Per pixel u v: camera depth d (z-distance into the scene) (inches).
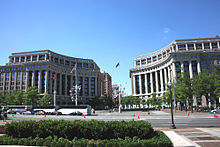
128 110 3070.9
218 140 478.3
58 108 2233.0
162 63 4626.0
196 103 3307.1
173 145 402.0
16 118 1409.9
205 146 413.4
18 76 4505.4
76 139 432.8
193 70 3777.1
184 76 2281.0
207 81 2126.0
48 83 4429.1
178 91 2319.1
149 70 5167.3
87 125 471.5
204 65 3740.2
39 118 1407.5
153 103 3969.0
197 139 495.8
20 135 481.4
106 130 455.8
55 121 498.6
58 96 4751.5
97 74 6097.4
